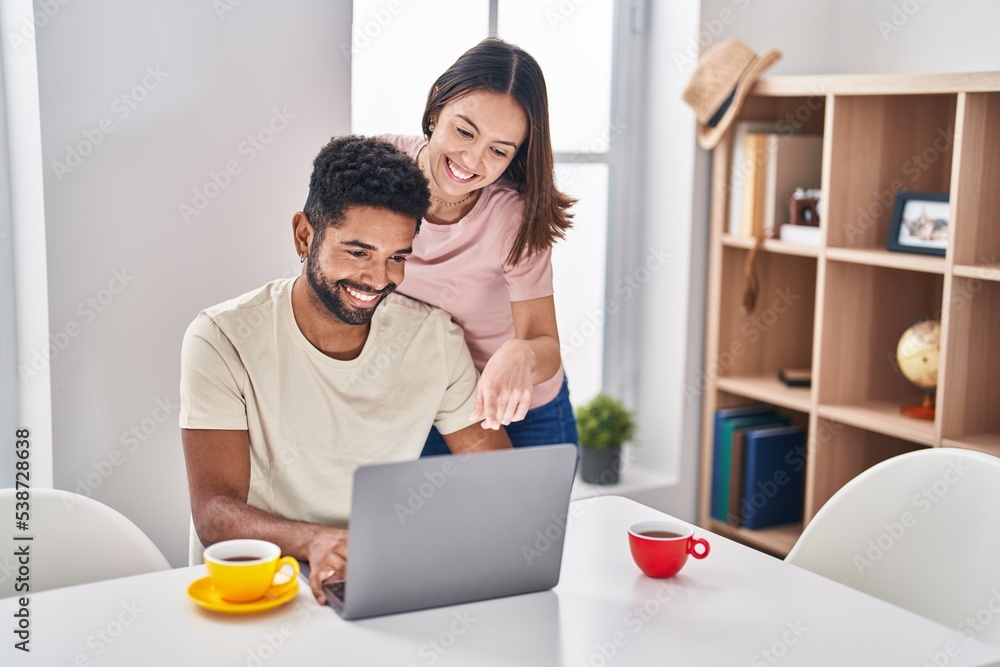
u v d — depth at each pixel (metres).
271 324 1.60
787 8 2.71
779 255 2.74
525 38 2.60
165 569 1.49
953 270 2.12
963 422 2.20
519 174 1.88
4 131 1.89
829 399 2.48
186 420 1.54
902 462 1.64
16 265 1.93
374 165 1.51
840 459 2.54
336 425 1.62
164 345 1.94
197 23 1.88
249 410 1.58
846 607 1.32
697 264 2.72
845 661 1.17
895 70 2.62
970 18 2.42
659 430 2.85
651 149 2.79
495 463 1.24
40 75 1.76
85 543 1.47
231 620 1.22
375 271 1.53
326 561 1.33
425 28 2.39
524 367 1.66
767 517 2.71
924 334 2.28
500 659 1.15
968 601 1.53
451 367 1.71
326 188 1.52
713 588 1.37
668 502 2.79
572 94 2.70
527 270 1.87
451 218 1.86
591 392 2.90
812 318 2.83
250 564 1.22
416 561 1.24
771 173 2.57
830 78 2.33
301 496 1.62
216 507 1.47
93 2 1.78
